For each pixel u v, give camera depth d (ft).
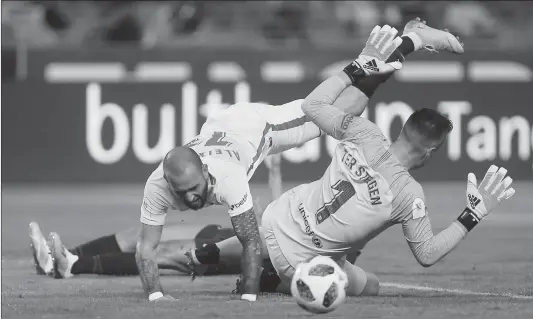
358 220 67.00
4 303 66.13
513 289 78.59
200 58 198.80
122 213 158.20
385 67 72.64
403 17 212.02
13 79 201.77
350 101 76.64
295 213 70.03
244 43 211.41
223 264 76.84
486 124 201.05
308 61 199.72
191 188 63.93
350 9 213.25
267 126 81.20
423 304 65.51
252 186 191.21
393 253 110.63
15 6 213.25
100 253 88.53
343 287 58.44
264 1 213.66
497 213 162.91
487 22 212.02
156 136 199.72
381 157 66.59
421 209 66.59
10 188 200.54
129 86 199.72
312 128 86.12
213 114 79.71
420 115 67.56
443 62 200.13
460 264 99.76
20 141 203.00
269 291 75.31
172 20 211.41
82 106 201.16
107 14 214.07
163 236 85.92
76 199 180.86
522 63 200.44
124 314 59.93
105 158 201.36
